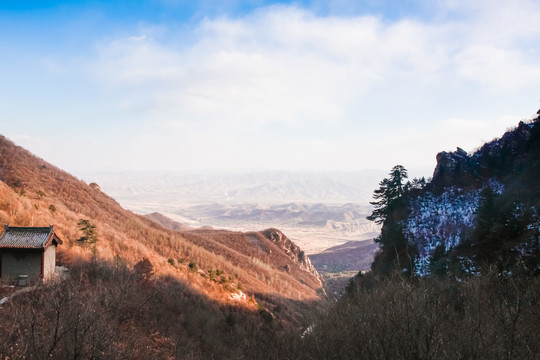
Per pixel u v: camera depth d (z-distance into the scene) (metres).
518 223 37.84
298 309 90.44
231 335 42.78
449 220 51.00
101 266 44.84
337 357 16.58
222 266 107.12
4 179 96.06
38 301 23.94
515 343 12.95
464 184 57.91
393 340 14.29
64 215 77.56
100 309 23.28
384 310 15.98
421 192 61.75
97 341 17.92
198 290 60.03
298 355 18.75
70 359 16.78
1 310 22.94
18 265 34.75
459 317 16.08
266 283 115.44
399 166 58.19
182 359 28.77
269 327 50.09
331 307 25.09
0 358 16.00
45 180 113.69
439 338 12.95
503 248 35.47
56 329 17.05
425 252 46.97
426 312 14.16
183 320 40.75
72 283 27.56
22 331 18.45
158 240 107.94
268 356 22.16
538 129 57.84
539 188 44.78
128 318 28.80
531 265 28.83
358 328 16.84
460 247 42.03
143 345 26.06
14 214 57.53
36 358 16.33
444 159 64.44
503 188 50.56
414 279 21.50
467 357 12.51
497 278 16.83
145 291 40.81
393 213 57.50
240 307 60.72
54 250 37.59
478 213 44.44
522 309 13.96
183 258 97.00
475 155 64.94
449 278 23.55
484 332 13.54
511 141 60.56
